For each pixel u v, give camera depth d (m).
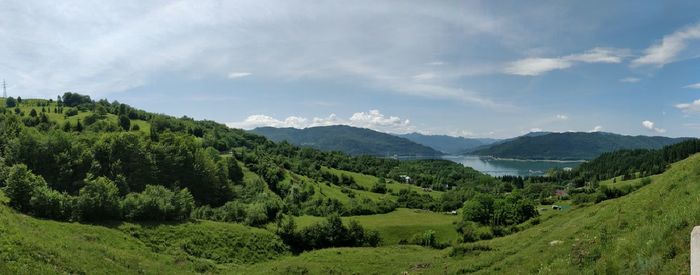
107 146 109.06
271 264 66.12
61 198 64.75
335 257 65.81
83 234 55.06
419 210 147.38
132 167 108.56
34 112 163.25
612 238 28.30
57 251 38.16
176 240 67.38
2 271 29.72
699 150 194.25
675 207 24.38
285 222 89.62
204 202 117.38
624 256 21.67
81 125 154.00
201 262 60.97
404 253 70.81
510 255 42.81
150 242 63.69
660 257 17.89
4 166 85.06
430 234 94.19
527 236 54.81
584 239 32.75
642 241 21.38
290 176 158.25
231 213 94.81
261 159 167.62
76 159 102.31
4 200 62.16
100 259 43.06
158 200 75.38
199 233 72.38
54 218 62.75
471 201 112.81
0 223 38.19
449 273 42.66
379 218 119.31
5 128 116.94
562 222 56.34
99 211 66.44
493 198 114.88
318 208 127.81
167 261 57.38
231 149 181.50
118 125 163.38
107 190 69.38
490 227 100.31
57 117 169.00
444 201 161.50
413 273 49.44
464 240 94.38
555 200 160.25
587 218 46.03
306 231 88.12
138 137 119.75
